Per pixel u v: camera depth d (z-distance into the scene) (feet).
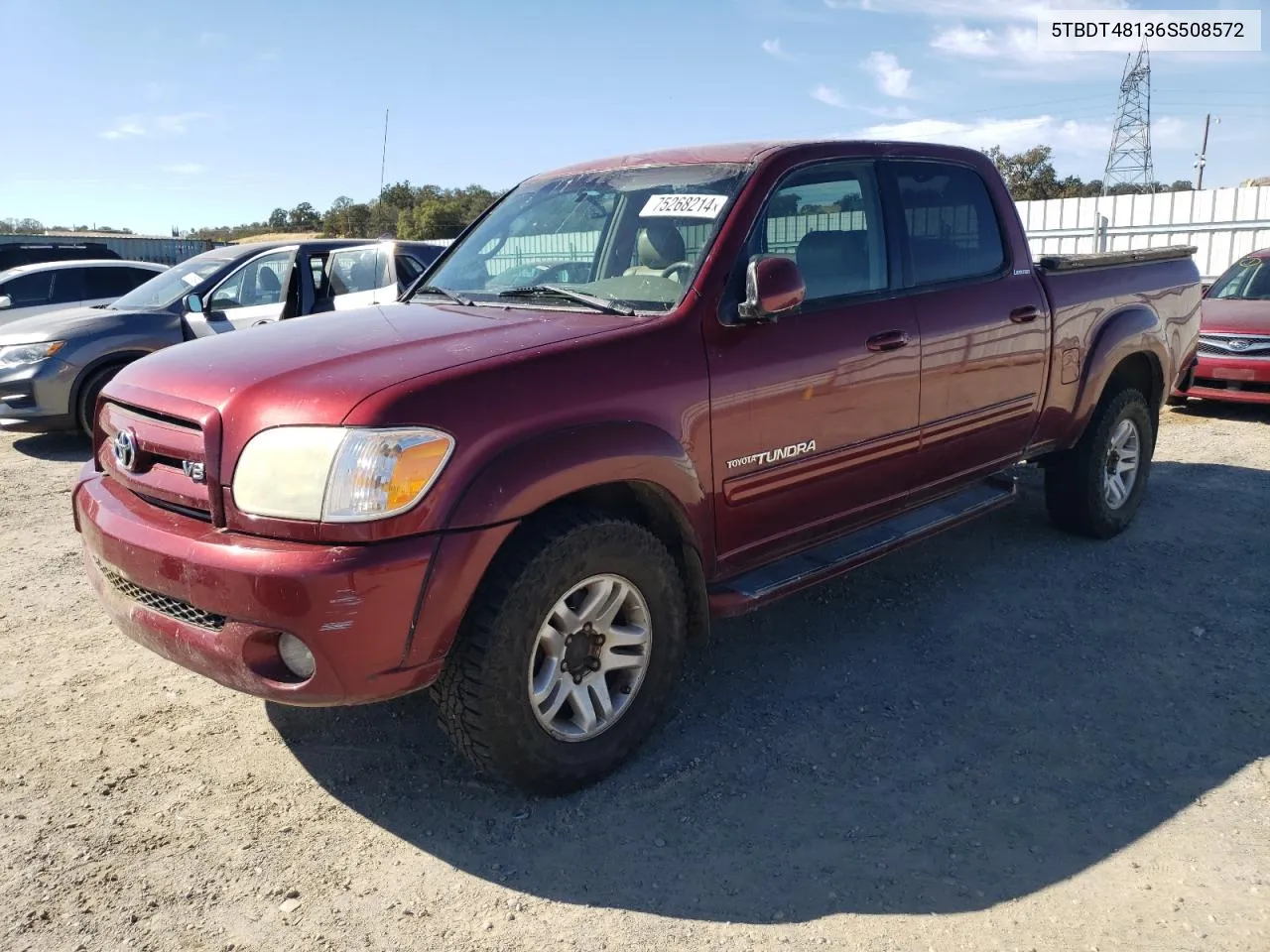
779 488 11.47
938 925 8.02
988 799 9.81
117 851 9.11
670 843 9.19
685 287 10.81
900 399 12.72
